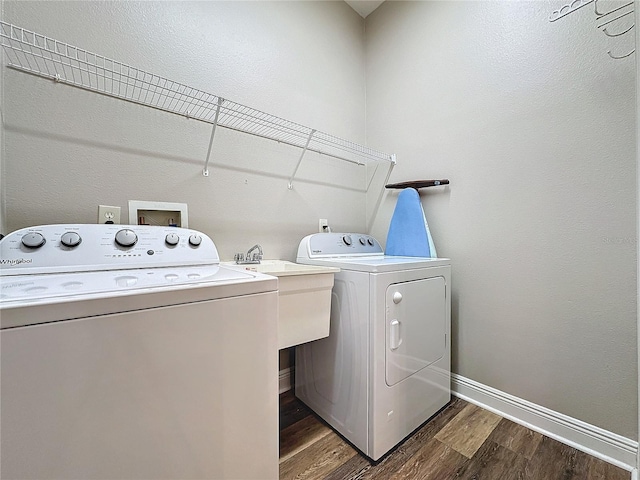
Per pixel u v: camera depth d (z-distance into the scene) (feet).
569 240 4.46
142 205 4.38
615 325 4.08
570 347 4.47
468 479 3.84
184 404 2.38
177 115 4.72
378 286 4.17
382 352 4.23
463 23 5.74
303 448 4.44
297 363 5.85
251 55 5.59
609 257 4.11
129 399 2.13
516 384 5.06
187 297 2.37
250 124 5.56
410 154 6.73
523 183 4.93
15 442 1.76
